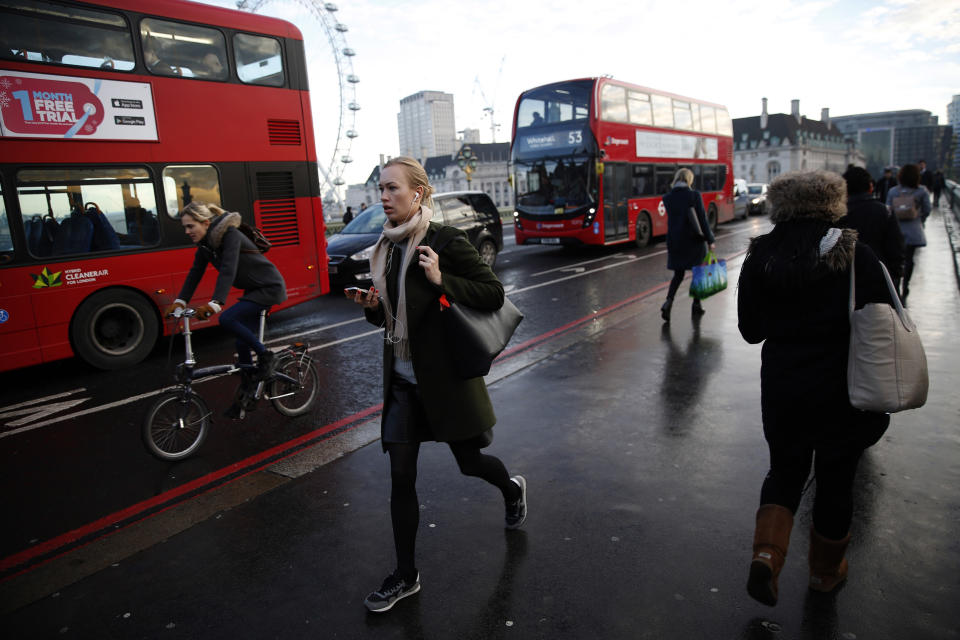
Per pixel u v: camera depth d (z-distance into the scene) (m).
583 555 2.79
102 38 6.73
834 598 2.40
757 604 2.40
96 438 4.79
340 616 2.49
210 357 7.27
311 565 2.86
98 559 3.02
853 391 2.01
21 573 2.95
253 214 8.16
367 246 11.15
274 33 8.32
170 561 2.96
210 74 7.65
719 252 14.59
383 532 3.12
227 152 7.85
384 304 2.49
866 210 4.23
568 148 15.14
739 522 2.98
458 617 2.44
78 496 3.81
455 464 3.84
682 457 3.71
